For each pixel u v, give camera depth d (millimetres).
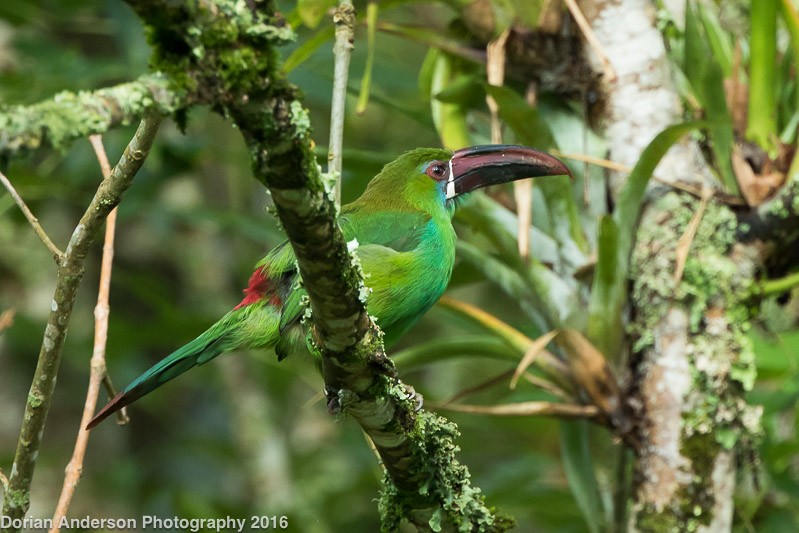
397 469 6828
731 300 8328
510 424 14281
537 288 8648
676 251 8352
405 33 9250
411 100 14984
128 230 18062
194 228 18297
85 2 13742
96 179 13516
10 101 12383
